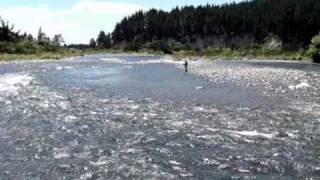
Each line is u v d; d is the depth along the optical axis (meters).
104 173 16.44
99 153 19.05
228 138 21.61
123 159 18.16
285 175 16.22
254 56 149.50
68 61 104.44
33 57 113.38
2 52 120.06
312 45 110.38
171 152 19.17
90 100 34.53
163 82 49.41
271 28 184.62
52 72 64.75
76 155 18.73
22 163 17.62
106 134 22.55
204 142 20.84
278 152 19.12
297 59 131.00
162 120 26.17
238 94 38.09
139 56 157.75
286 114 27.97
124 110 29.72
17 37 141.62
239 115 27.70
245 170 16.77
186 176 16.11
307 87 43.84
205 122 25.50
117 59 123.75
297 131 23.11
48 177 16.03
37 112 28.91
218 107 30.83
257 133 22.66
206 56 156.00
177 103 32.75
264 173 16.44
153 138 21.64
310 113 28.33
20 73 61.34
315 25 166.50
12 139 21.44
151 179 15.79
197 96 36.75
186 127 24.16
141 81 50.97
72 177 16.03
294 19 170.62
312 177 16.02
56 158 18.30
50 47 151.25
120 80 52.41
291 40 170.50
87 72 66.00
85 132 23.02
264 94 38.12
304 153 18.97
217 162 17.75
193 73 63.22
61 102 33.34
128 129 23.72
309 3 174.62
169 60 118.31
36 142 20.88
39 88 42.94
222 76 57.50
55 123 25.28
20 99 34.81
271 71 68.44
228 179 15.80
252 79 52.94
